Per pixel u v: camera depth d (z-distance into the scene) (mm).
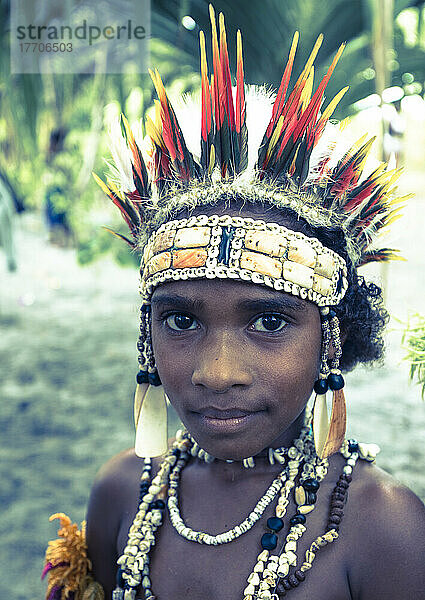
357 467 1005
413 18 3250
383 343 1073
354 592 942
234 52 2582
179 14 2734
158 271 879
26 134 4496
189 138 947
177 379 876
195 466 1074
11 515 2887
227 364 834
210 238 847
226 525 989
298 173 898
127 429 3785
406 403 3604
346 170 935
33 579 2441
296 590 924
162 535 1034
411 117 3693
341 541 946
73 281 7395
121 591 1043
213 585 955
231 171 890
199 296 846
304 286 854
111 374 4652
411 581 924
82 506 2963
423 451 2963
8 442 3607
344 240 942
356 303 991
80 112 5586
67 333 5602
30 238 9727
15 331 5664
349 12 2596
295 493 975
